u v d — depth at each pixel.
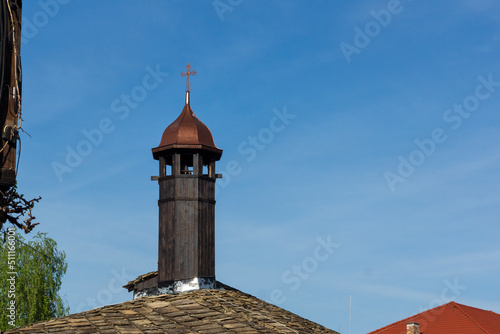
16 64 17.31
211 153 31.44
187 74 32.84
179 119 32.00
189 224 30.31
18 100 17.27
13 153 17.02
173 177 30.73
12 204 16.84
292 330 26.06
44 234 41.69
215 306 26.97
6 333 22.33
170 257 30.05
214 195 31.48
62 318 24.31
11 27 17.30
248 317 26.19
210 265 30.58
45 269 40.59
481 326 37.69
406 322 39.97
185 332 23.61
